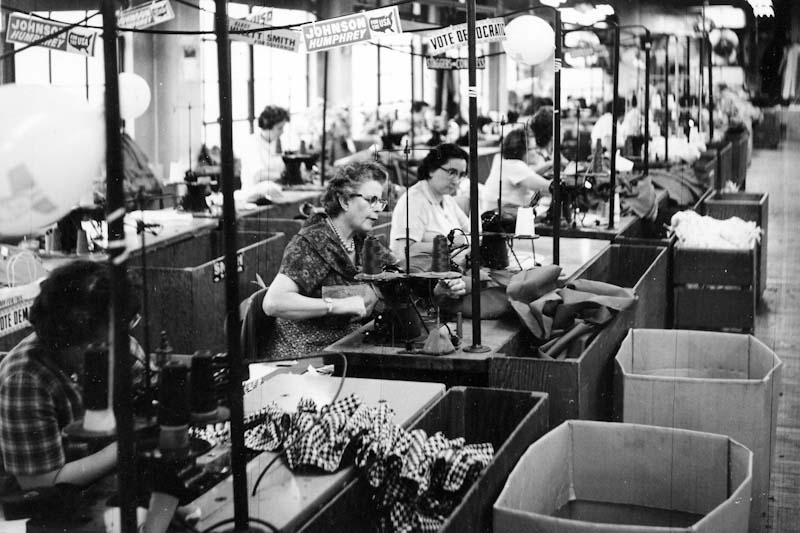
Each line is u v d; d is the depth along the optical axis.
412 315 3.39
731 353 3.90
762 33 11.52
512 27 4.58
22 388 2.24
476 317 3.37
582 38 10.07
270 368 3.48
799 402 5.19
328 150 11.94
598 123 9.16
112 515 2.09
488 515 2.37
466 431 2.96
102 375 1.95
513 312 3.81
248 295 5.75
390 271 3.39
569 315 3.68
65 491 2.23
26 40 5.11
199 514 2.03
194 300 5.09
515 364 3.22
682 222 6.34
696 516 2.80
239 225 6.70
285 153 9.78
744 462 2.67
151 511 2.00
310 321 3.79
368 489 2.31
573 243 5.62
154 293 5.02
